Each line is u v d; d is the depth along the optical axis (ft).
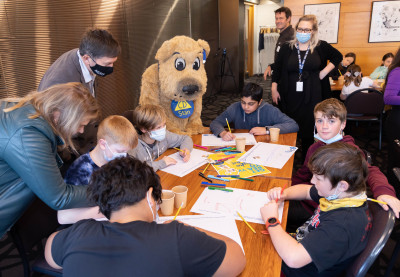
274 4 32.19
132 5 14.25
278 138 6.83
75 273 2.23
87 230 2.46
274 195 4.20
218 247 2.52
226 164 5.56
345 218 3.17
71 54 5.87
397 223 7.20
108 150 4.39
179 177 5.10
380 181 4.12
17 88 9.67
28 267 4.18
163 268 2.19
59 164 4.36
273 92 9.86
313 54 8.59
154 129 5.79
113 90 13.56
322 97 9.28
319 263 3.01
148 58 16.08
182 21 19.19
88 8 11.65
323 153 3.34
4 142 3.48
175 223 2.50
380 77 15.21
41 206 4.28
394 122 7.38
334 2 16.94
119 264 2.19
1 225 3.78
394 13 16.12
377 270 5.88
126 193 2.48
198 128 8.02
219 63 24.84
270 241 3.40
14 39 9.36
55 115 3.79
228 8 23.61
